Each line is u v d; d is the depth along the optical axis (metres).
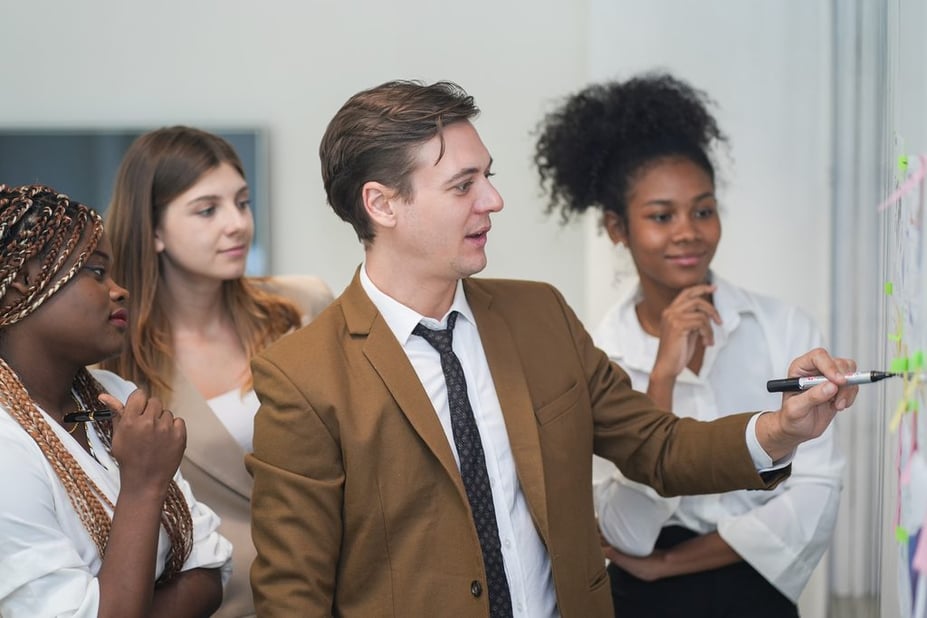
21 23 3.38
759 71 2.56
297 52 3.35
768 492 1.99
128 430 1.40
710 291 2.06
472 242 1.52
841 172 2.38
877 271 2.05
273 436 1.49
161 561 1.53
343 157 1.54
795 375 1.50
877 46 2.08
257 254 3.35
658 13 2.65
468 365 1.59
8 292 1.40
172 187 2.06
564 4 3.29
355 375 1.52
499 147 3.32
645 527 1.99
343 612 1.51
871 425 2.19
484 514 1.51
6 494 1.32
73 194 3.37
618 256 2.55
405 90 1.52
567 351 1.64
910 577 1.24
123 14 3.37
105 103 3.39
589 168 2.27
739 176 2.57
